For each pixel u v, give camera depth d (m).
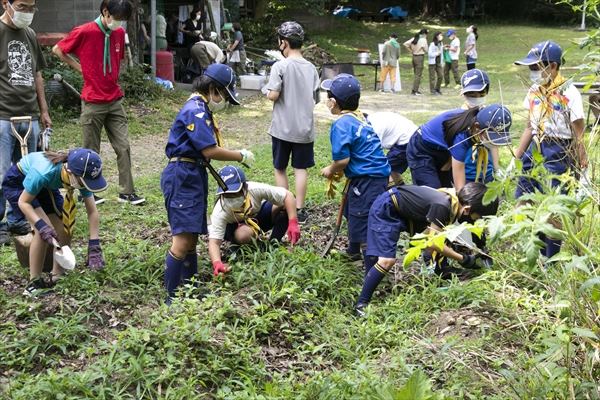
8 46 6.54
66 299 5.01
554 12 39.69
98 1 15.55
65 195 5.29
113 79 7.70
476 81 5.65
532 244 2.78
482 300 4.91
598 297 3.28
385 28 36.97
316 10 32.00
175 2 21.06
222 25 23.33
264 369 4.26
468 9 41.03
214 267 5.39
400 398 3.09
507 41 32.72
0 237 6.54
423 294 5.13
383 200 5.15
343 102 5.73
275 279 5.15
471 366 4.19
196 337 4.29
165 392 3.94
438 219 4.86
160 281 5.56
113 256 5.84
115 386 3.91
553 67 5.12
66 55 7.63
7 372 4.16
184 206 5.02
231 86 5.04
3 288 5.45
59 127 12.30
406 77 23.56
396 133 6.59
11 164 6.73
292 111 7.12
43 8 15.53
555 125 4.51
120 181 7.91
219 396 3.93
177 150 5.02
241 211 5.59
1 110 6.55
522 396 3.73
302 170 7.30
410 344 4.49
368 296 5.15
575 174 4.03
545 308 4.63
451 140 5.58
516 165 3.29
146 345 4.24
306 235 6.68
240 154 5.13
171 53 17.42
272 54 16.41
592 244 3.46
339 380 3.97
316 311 5.03
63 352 4.34
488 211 4.82
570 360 3.76
